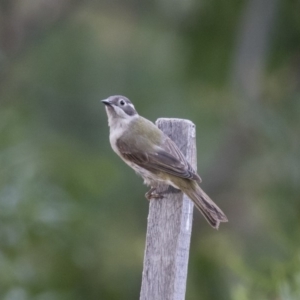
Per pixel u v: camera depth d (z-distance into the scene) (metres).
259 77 14.56
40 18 15.94
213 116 14.88
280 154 14.20
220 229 14.88
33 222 12.32
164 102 14.65
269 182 14.37
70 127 15.21
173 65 14.76
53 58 15.41
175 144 8.59
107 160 14.88
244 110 14.27
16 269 12.25
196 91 14.84
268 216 13.34
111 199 14.81
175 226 7.66
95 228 14.10
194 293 14.05
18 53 15.88
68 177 14.39
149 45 14.84
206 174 15.10
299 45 14.79
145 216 14.84
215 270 14.16
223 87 14.71
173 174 8.27
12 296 11.84
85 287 14.04
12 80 15.70
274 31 14.67
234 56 14.59
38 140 14.78
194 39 14.77
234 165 15.02
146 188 14.84
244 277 8.64
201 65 14.73
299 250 8.95
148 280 7.61
